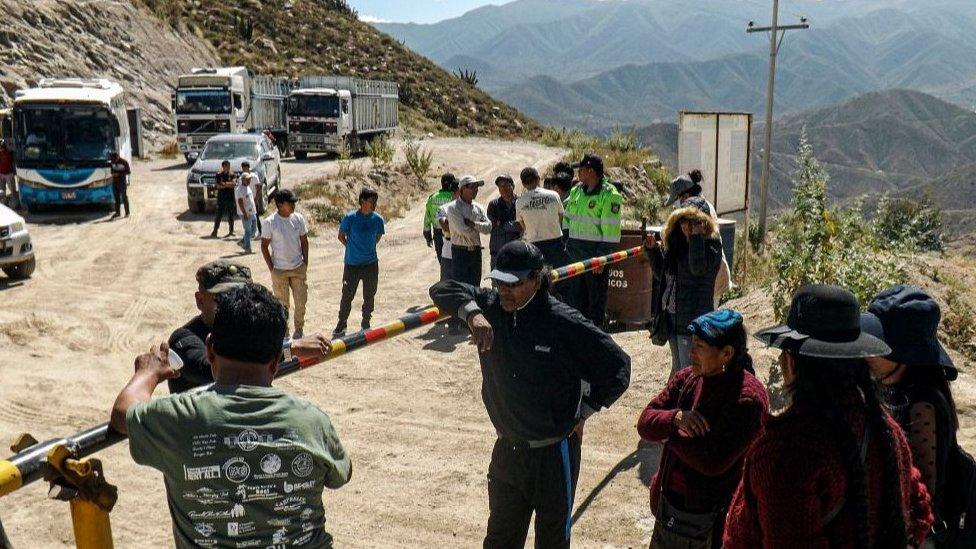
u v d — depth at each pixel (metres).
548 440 4.20
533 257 4.02
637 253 8.18
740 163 18.44
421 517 6.18
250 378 2.67
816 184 9.09
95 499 2.56
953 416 3.11
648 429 3.76
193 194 23.75
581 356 4.09
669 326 6.71
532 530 5.91
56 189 23.56
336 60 83.25
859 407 2.58
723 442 3.54
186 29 66.75
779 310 8.73
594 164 9.54
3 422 8.23
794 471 2.47
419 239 20.77
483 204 29.50
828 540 2.53
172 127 49.84
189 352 4.02
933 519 2.91
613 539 5.65
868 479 2.56
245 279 4.32
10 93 40.34
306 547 2.60
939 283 9.98
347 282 11.05
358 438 7.72
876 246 9.62
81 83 27.09
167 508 6.38
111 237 20.42
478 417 8.25
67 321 12.20
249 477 2.52
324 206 24.45
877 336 3.03
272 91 43.34
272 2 89.94
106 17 53.50
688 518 3.73
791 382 2.65
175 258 17.81
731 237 12.49
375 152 32.66
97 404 8.85
